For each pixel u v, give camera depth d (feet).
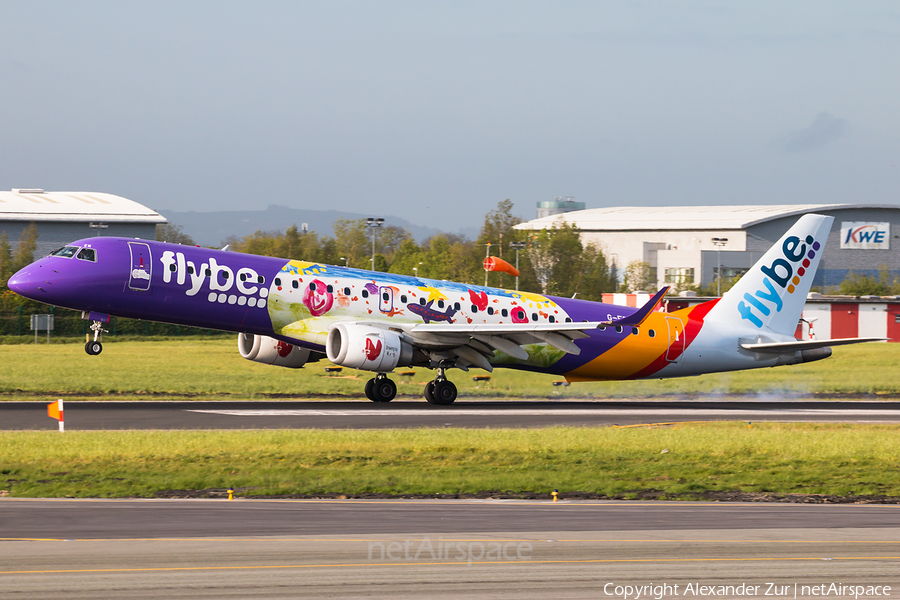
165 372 582.76
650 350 472.85
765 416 409.90
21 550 142.20
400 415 374.63
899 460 273.75
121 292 387.75
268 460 250.37
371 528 164.66
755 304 497.46
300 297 412.98
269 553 142.51
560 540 156.04
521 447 279.28
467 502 200.54
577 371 470.39
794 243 501.15
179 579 126.11
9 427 317.42
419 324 433.89
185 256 401.08
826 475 249.14
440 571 133.49
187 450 259.19
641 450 282.36
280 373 598.34
